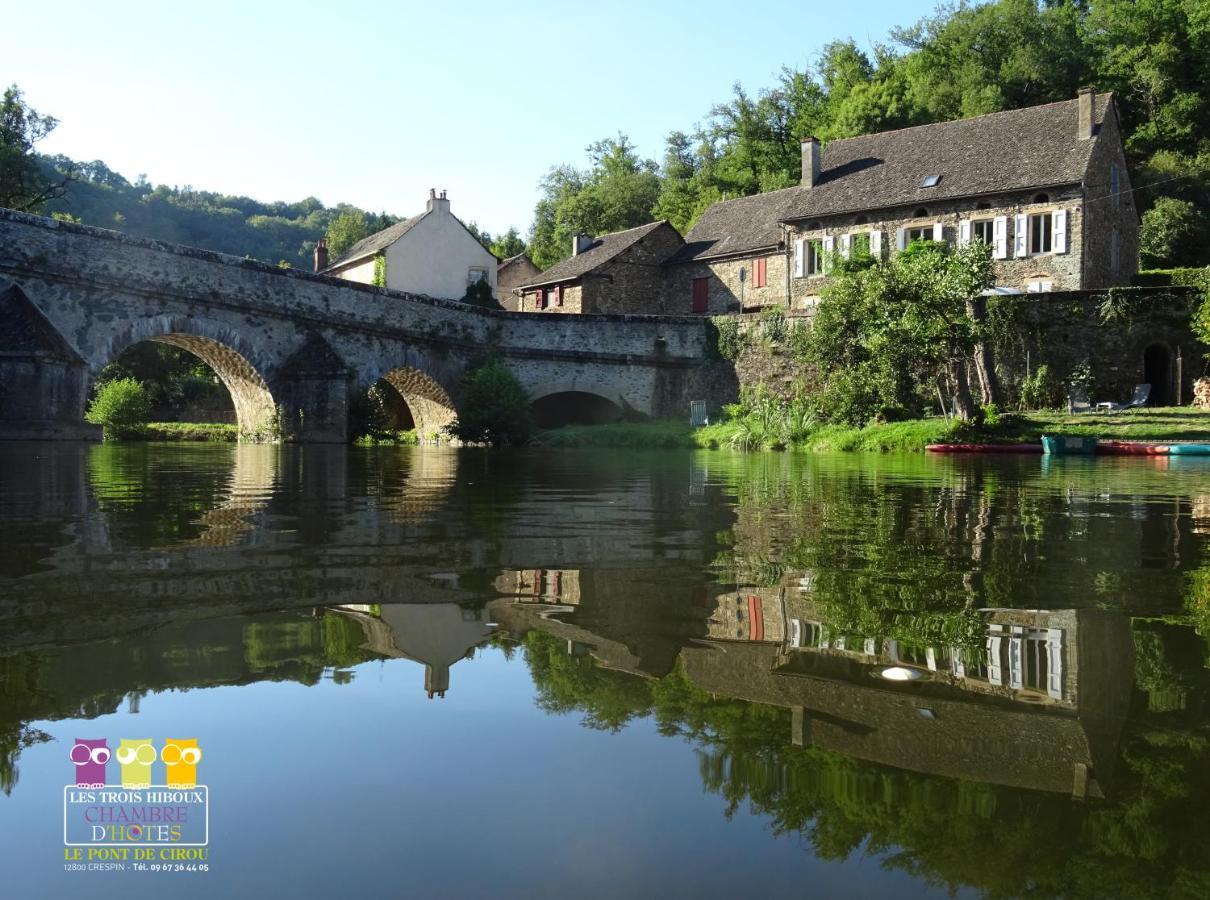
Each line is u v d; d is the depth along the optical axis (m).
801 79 58.12
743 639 2.90
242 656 2.64
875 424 25.47
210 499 7.70
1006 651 2.76
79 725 2.08
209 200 107.81
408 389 31.66
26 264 20.50
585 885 1.39
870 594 3.66
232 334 24.47
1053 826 1.59
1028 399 26.86
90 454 16.95
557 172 70.31
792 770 1.83
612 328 32.91
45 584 3.69
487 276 42.97
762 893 1.37
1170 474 13.12
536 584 3.83
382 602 3.42
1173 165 46.41
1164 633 3.01
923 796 1.72
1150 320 26.45
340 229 74.00
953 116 50.44
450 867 1.46
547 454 20.83
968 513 7.14
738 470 13.96
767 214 39.59
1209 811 1.65
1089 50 51.06
